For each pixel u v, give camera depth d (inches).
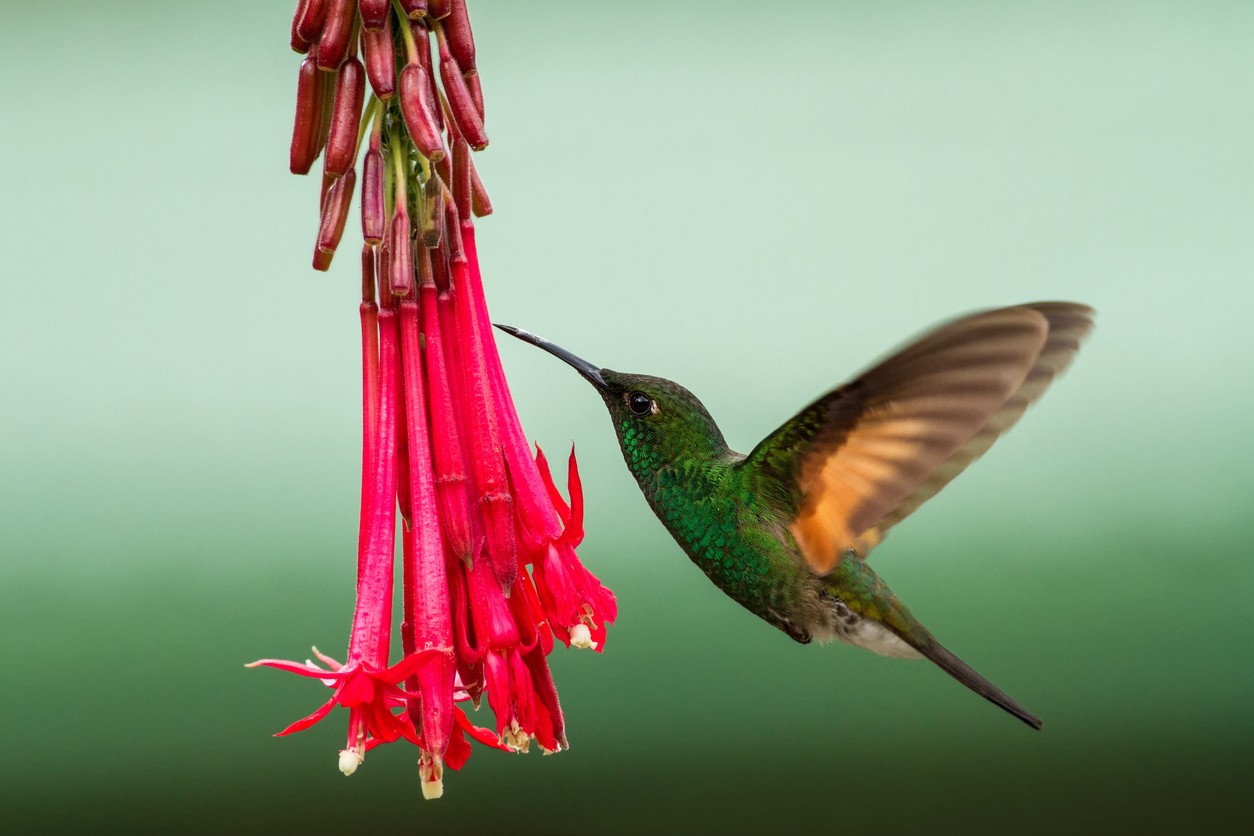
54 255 304.0
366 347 142.6
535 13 348.2
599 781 247.4
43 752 234.2
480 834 241.6
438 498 139.2
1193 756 247.4
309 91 137.7
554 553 143.6
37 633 245.3
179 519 265.6
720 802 244.2
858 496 195.3
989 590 271.7
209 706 242.4
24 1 322.7
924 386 179.0
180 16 321.7
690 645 261.4
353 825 239.9
